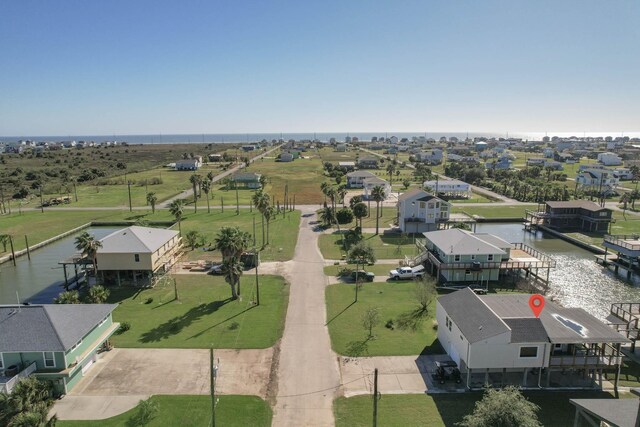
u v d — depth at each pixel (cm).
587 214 9625
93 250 5981
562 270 7112
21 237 9112
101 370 3909
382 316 5012
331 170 19525
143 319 5003
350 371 3881
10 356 3497
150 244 6341
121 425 3158
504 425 2606
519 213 11344
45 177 17375
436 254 6669
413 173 18838
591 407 2769
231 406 3378
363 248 6831
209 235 8962
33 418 2433
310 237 8825
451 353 4084
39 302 5909
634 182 16838
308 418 3253
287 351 4238
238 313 5125
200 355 4172
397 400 3450
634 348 4284
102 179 17412
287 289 5919
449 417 3228
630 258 6875
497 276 6303
